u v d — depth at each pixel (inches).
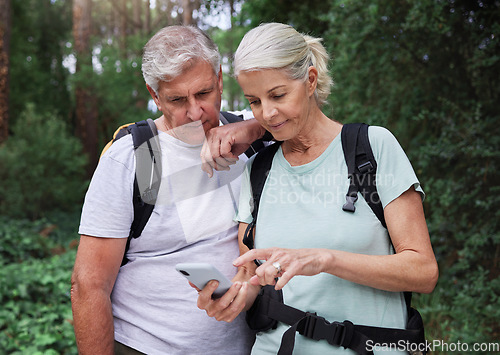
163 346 74.2
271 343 66.5
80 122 592.4
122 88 481.7
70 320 179.3
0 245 303.7
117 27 845.2
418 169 183.5
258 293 69.1
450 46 179.2
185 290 74.6
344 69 196.5
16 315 187.5
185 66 68.1
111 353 72.6
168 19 498.9
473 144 166.4
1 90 447.8
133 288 75.5
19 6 675.4
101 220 72.0
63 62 803.4
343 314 63.2
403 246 61.2
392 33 187.0
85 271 71.9
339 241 62.2
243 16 268.2
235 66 61.6
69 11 818.2
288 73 60.0
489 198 162.9
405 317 65.1
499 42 165.9
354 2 191.0
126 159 73.5
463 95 178.9
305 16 250.8
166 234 74.7
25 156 464.4
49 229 390.6
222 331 75.7
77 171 513.3
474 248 162.9
